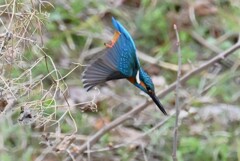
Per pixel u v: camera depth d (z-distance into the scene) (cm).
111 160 1006
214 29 1219
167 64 1140
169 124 1023
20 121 629
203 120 1059
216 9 1229
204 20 1226
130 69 546
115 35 552
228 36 1199
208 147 1012
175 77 1148
